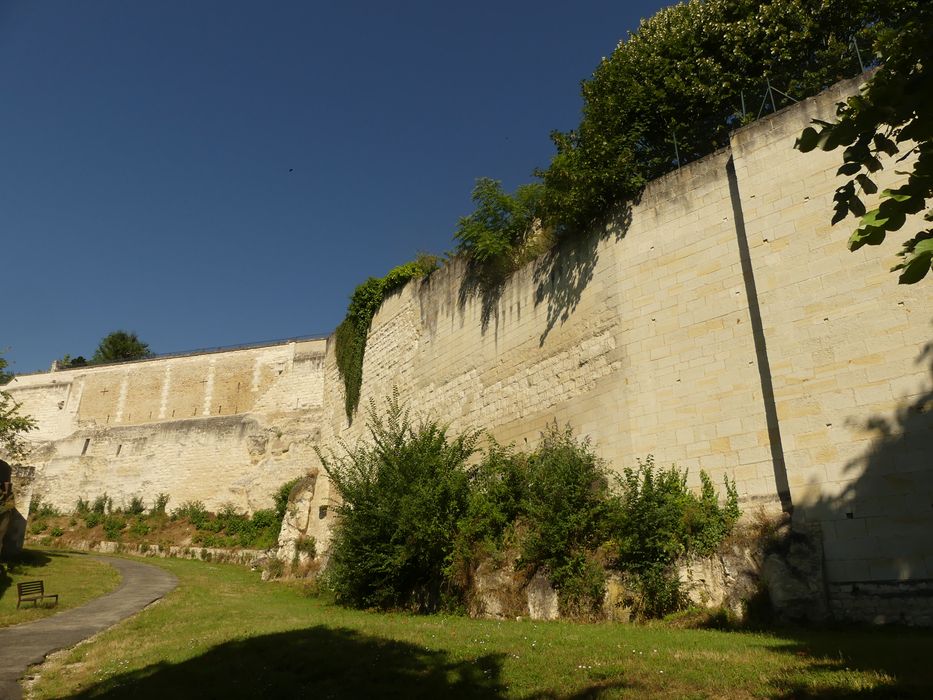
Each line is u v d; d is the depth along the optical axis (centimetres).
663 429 1307
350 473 1669
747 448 1175
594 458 1384
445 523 1412
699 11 1692
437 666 784
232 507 3803
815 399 1070
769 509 1112
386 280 2670
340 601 1608
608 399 1432
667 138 1623
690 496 1191
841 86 1184
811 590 972
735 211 1312
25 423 2658
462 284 2105
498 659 786
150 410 4619
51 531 3866
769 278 1177
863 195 1116
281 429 3975
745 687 605
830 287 1101
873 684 568
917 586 912
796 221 1172
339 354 2966
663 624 1057
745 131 1291
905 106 443
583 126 1606
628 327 1430
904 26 478
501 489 1408
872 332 1038
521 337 1773
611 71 1672
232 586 2152
